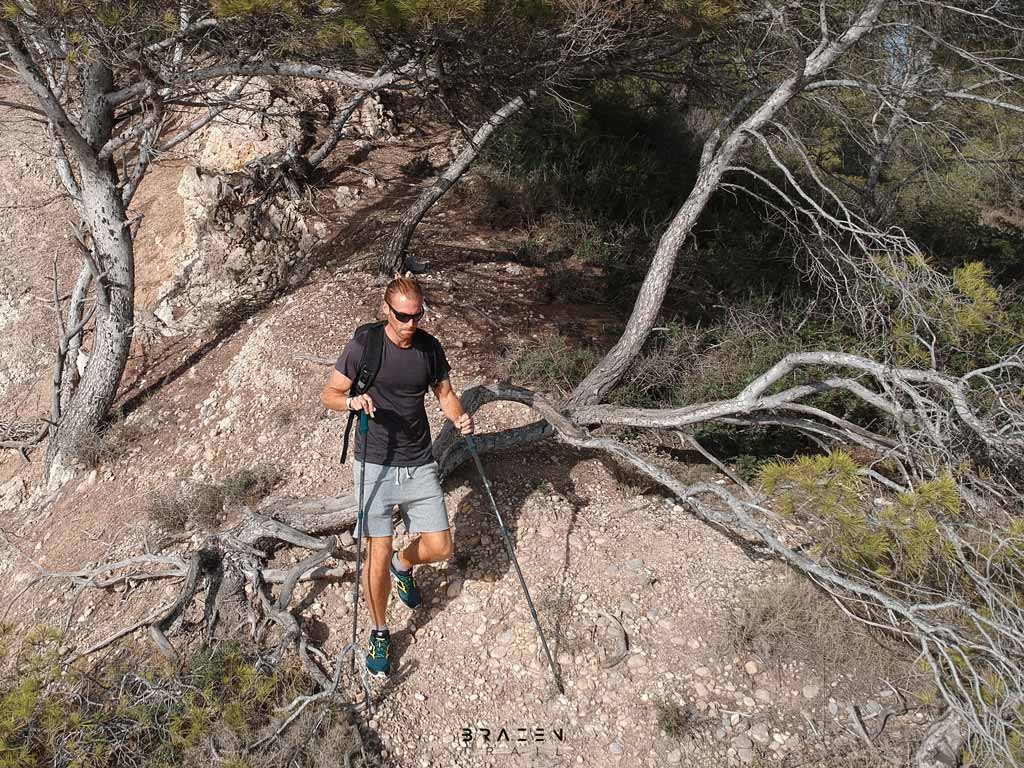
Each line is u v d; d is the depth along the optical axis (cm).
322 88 1095
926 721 387
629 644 421
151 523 584
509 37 507
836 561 404
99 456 713
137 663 432
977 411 419
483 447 532
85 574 522
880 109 610
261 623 447
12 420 850
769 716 391
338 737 378
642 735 386
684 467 574
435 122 1149
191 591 458
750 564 465
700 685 403
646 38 568
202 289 866
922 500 338
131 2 426
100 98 613
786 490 361
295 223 929
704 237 945
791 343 643
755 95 605
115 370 716
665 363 660
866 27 513
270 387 696
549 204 973
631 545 479
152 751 380
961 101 630
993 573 373
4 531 684
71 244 1013
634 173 998
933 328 480
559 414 527
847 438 477
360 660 420
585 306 825
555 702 401
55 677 375
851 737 383
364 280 824
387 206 971
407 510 400
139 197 1007
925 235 925
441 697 408
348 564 481
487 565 468
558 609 435
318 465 576
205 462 650
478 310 784
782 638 419
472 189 1005
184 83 512
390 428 377
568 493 526
